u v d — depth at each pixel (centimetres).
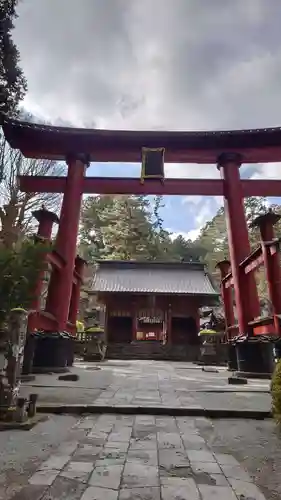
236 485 248
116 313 2789
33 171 1869
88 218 4925
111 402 536
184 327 2839
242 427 426
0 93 1388
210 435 387
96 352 1878
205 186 1445
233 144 1454
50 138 1432
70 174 1397
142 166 1408
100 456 304
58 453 311
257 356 1039
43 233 1133
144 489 237
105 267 3150
